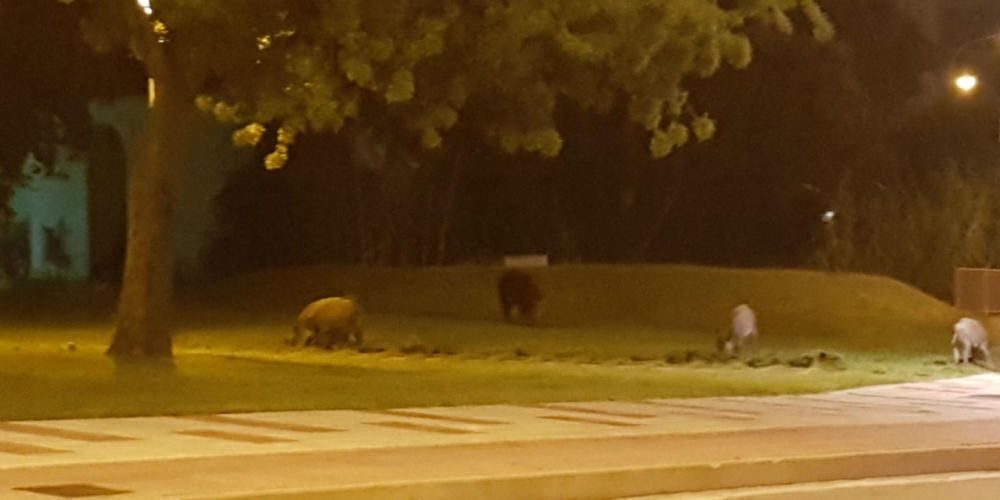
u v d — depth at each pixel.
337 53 20.12
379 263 46.41
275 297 42.16
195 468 12.64
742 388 22.39
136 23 22.41
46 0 35.12
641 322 38.81
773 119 44.16
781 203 46.44
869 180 46.62
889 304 39.66
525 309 37.81
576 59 21.17
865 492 13.29
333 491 11.30
